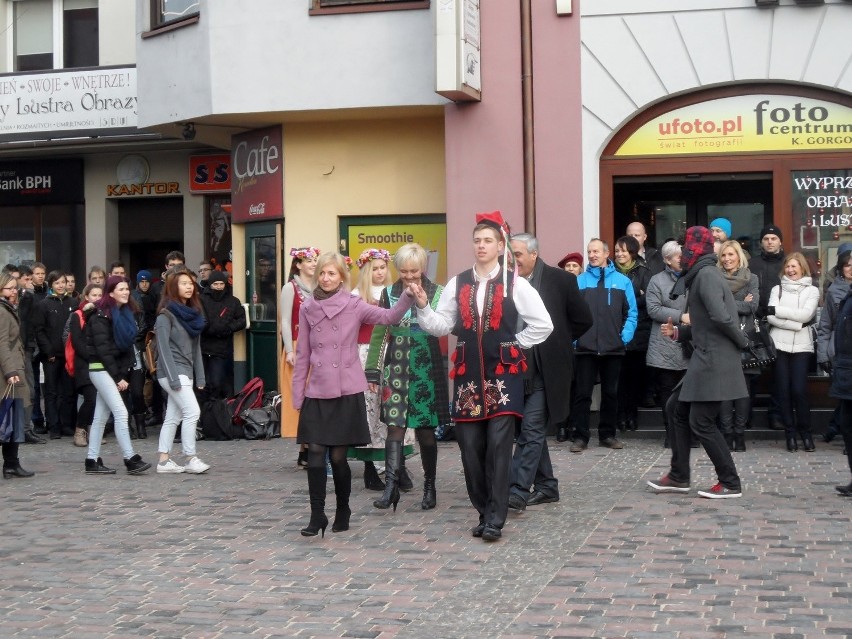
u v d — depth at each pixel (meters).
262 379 16.05
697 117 13.84
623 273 13.20
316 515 8.52
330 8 14.27
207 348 14.93
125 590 7.39
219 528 9.11
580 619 6.55
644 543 8.27
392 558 8.03
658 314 12.61
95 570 7.90
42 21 21.20
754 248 15.04
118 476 11.73
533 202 13.94
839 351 9.84
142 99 15.86
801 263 12.31
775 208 13.75
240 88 14.59
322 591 7.27
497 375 8.31
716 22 13.58
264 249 15.97
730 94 13.77
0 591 7.41
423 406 9.46
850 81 13.34
